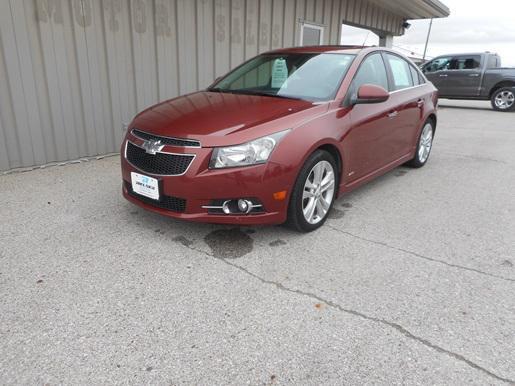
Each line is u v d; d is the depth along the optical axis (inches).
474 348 86.1
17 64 183.3
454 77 547.5
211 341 86.2
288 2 316.2
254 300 100.1
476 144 300.2
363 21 421.7
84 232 132.8
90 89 210.1
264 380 76.7
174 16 237.5
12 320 90.7
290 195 124.7
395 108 173.8
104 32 208.5
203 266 114.5
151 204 128.0
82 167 203.8
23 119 190.9
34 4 182.2
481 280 111.7
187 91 255.9
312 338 87.8
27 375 76.4
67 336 86.5
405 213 158.1
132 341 85.6
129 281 106.6
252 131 117.0
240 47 284.4
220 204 118.0
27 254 118.5
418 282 109.9
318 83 149.7
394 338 88.4
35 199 159.9
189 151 115.8
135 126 135.7
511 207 167.6
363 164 158.2
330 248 127.1
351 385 76.0
